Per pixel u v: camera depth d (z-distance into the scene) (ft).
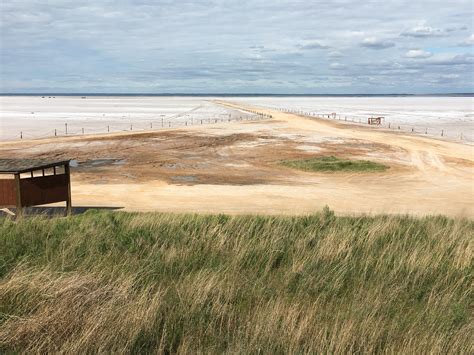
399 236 35.83
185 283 25.94
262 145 158.30
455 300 24.11
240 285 25.77
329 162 116.16
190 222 39.78
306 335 19.77
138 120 303.27
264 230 36.63
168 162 121.70
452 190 86.74
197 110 471.62
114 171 106.73
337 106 623.36
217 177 100.37
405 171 108.58
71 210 66.54
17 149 145.18
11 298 22.41
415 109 515.09
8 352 18.72
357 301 24.03
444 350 18.86
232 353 18.31
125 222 41.42
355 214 62.90
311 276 27.27
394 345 19.12
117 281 24.56
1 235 35.27
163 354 18.97
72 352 18.29
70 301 21.35
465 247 32.91
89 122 283.18
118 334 19.35
